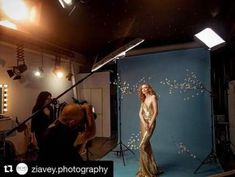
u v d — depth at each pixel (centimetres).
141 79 618
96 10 412
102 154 569
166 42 585
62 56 720
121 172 434
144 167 394
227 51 571
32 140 606
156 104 390
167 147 580
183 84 563
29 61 630
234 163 461
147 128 390
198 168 425
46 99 324
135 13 425
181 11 410
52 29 498
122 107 641
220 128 554
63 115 176
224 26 477
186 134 557
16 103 584
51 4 400
